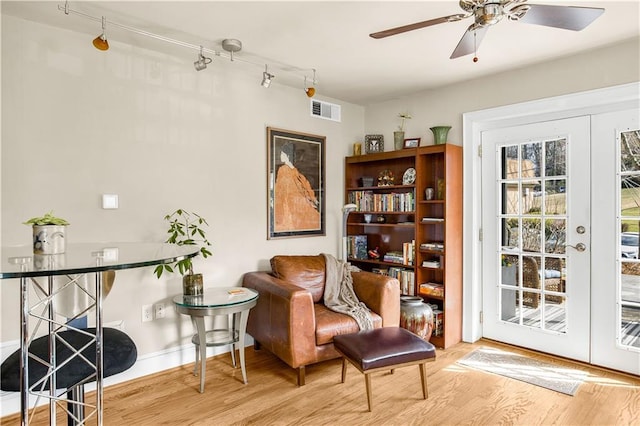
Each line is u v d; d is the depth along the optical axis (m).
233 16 2.40
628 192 2.90
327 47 2.88
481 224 3.67
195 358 3.16
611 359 2.98
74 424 1.70
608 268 2.99
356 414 2.39
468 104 3.63
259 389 2.72
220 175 3.34
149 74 2.94
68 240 2.60
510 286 3.51
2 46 2.37
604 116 2.98
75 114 2.62
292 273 3.38
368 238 4.44
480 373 2.95
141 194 2.91
